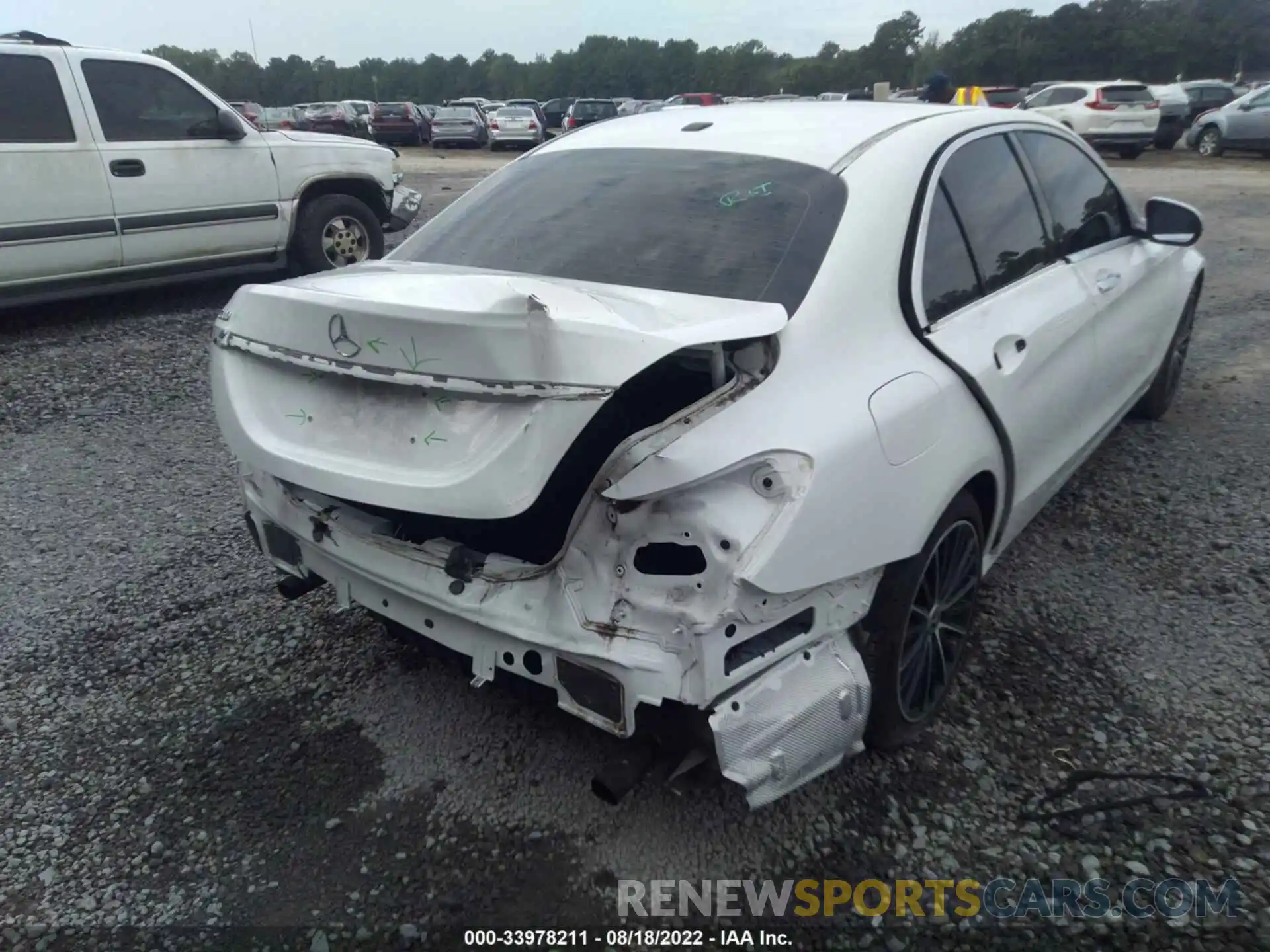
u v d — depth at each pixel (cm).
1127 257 417
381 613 258
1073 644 330
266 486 283
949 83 676
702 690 207
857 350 249
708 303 246
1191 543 398
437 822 258
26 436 529
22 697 313
